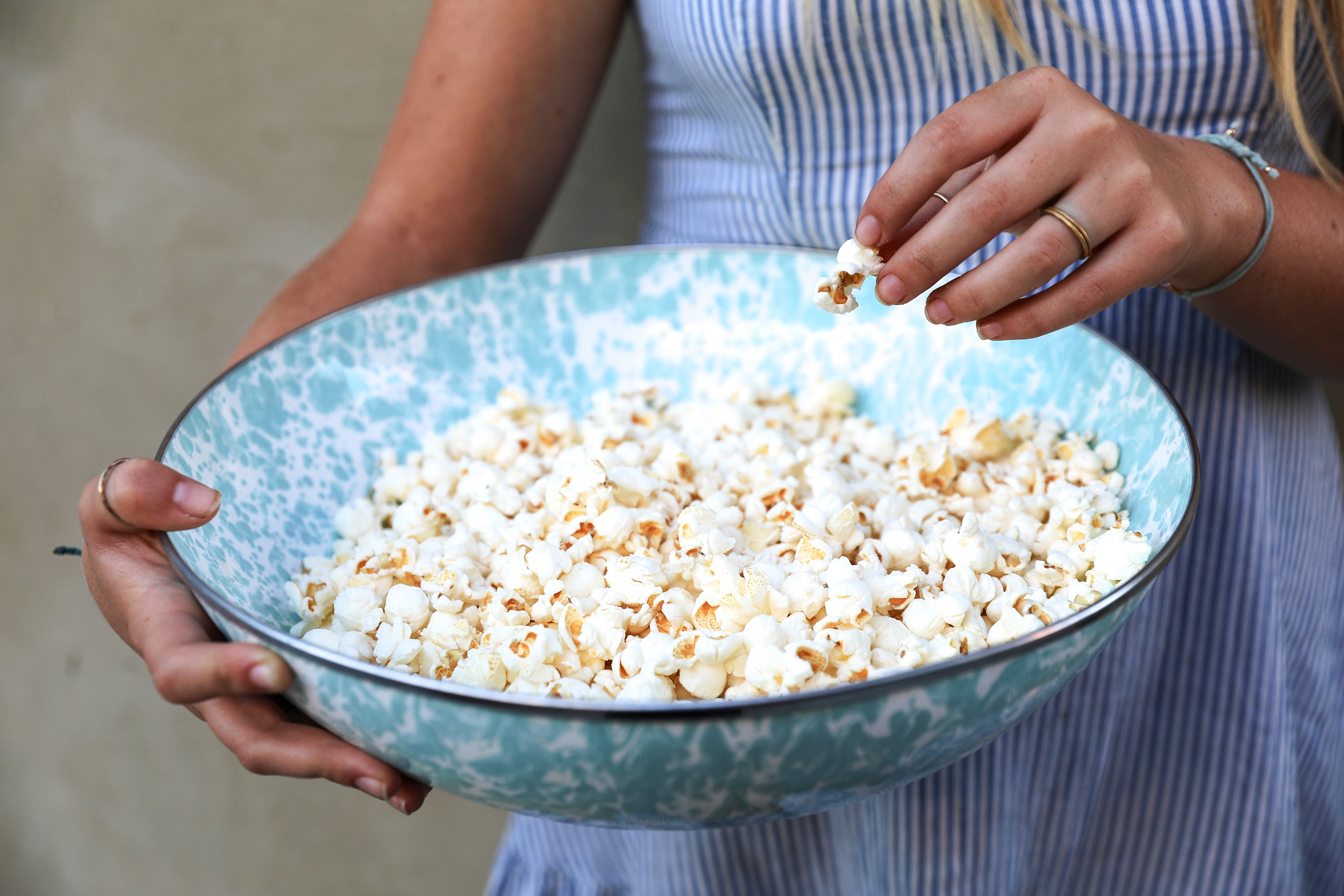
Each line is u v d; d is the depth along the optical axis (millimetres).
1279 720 814
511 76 941
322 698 457
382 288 902
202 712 566
